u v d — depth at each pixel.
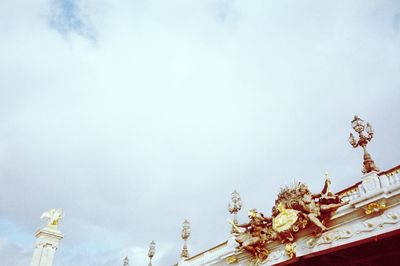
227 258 41.97
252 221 39.25
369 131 34.09
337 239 31.20
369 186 30.78
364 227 29.73
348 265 34.31
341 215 31.62
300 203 34.09
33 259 50.59
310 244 33.09
